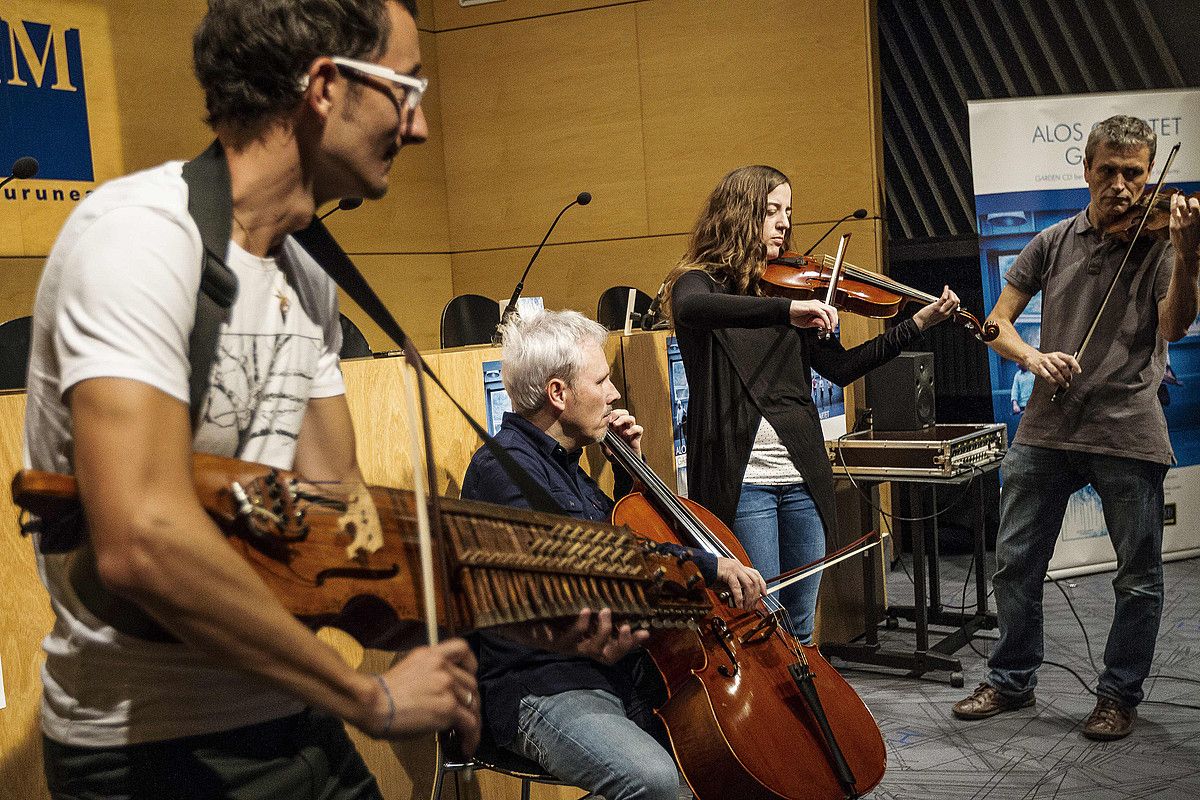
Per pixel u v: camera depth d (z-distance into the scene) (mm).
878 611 4254
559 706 1905
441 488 2434
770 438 2986
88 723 953
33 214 4535
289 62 929
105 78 4801
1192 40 5488
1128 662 3119
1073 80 5676
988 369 5598
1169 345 5043
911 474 3713
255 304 995
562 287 6332
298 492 892
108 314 819
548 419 2143
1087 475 3176
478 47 6402
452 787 2455
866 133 5484
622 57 6035
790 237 3617
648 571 1258
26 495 796
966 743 3141
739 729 1912
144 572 768
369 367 2258
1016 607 3287
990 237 5078
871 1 5461
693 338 2963
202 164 952
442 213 6559
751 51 5711
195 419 922
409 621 938
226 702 982
